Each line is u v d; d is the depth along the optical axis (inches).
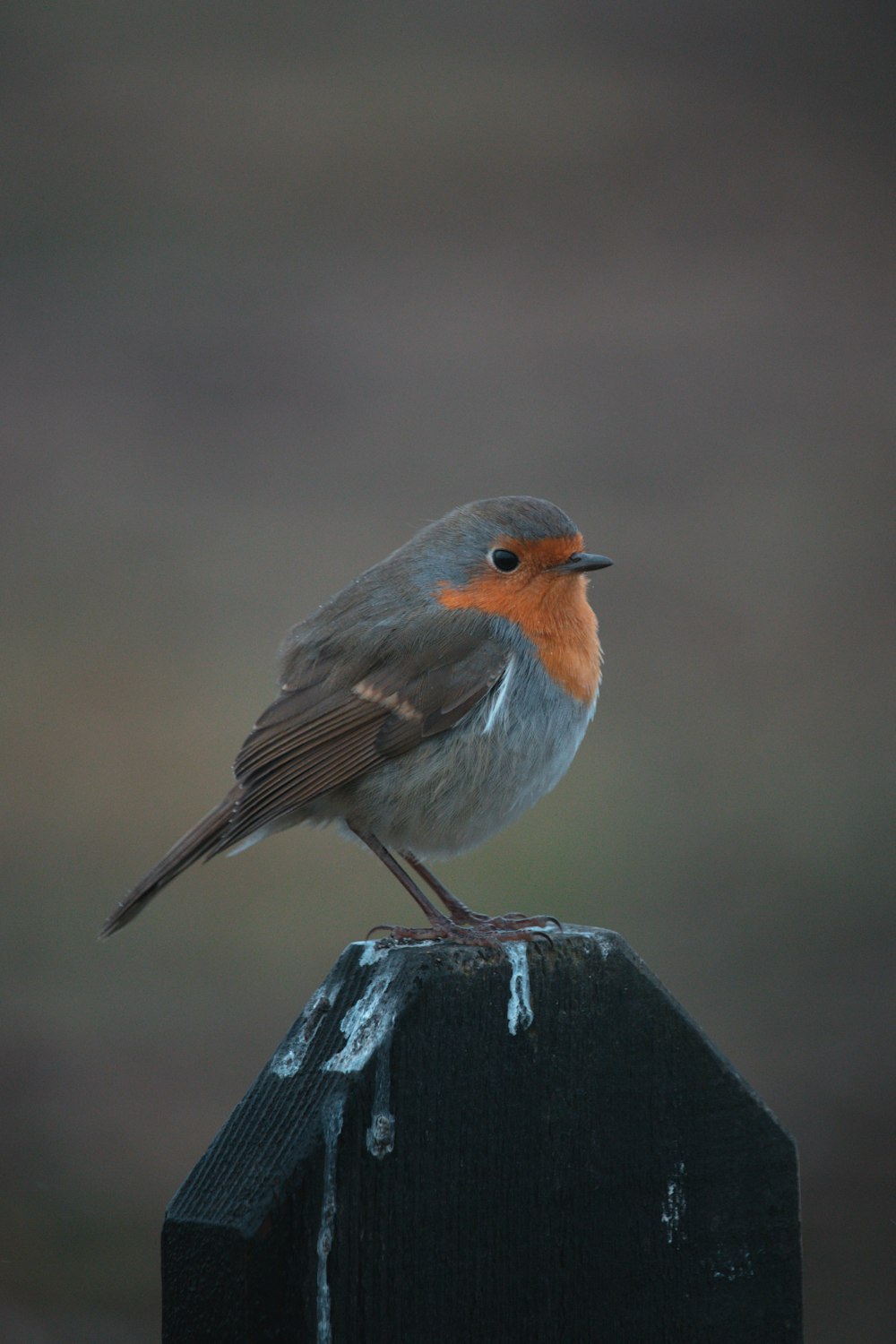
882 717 566.9
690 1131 159.5
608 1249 155.6
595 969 155.0
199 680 575.8
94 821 498.6
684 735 560.7
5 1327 303.3
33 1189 346.0
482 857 484.1
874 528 679.1
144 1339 303.7
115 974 429.4
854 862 480.7
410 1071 145.5
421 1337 145.7
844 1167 356.2
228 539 661.9
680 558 659.4
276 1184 138.6
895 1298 317.4
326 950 439.8
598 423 758.5
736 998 414.6
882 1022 402.6
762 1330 162.1
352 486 707.4
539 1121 152.2
